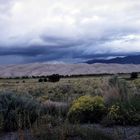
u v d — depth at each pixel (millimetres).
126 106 12781
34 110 12984
